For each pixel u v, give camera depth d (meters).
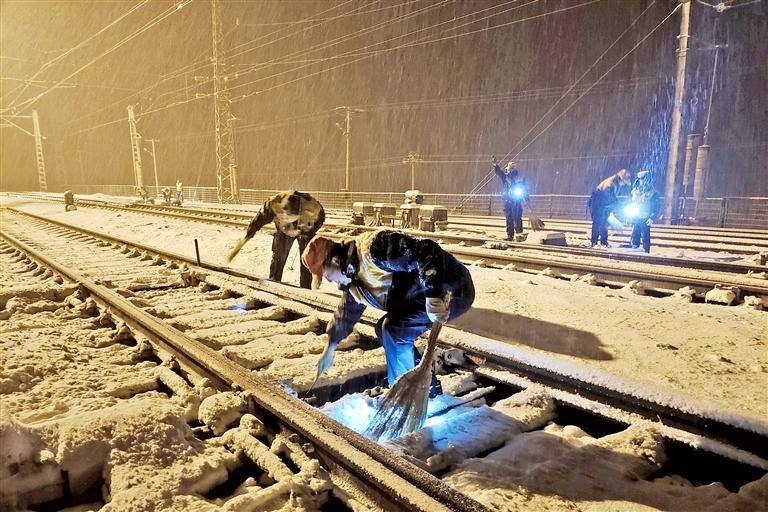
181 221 18.97
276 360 4.32
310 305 6.00
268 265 9.89
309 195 6.68
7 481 2.35
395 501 2.24
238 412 3.25
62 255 10.90
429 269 2.83
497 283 7.42
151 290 7.59
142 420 2.82
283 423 3.03
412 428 2.94
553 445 2.97
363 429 3.16
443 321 2.88
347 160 35.69
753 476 2.76
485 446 3.01
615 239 13.93
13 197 46.12
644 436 2.97
